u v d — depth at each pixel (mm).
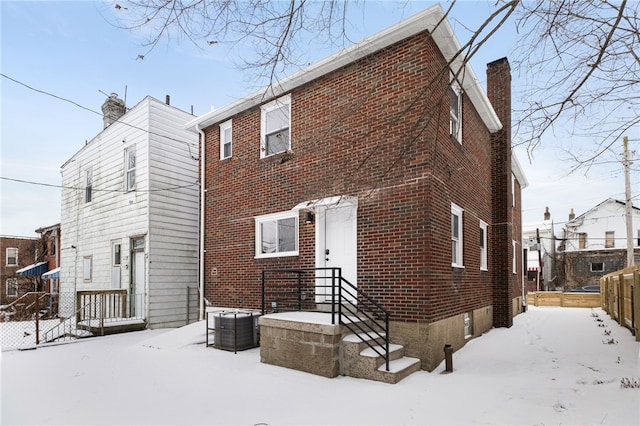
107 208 14750
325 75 9141
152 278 12547
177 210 13555
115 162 14523
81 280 16078
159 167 13125
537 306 21719
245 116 11008
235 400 5430
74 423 4688
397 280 7484
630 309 10438
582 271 33719
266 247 10203
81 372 7055
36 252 28656
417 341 7070
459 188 9172
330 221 8820
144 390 5957
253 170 10625
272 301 9719
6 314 18094
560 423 4227
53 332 11633
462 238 9258
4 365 7656
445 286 7906
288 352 7129
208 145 12078
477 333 10203
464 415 4629
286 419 4688
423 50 7574
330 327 6543
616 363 6918
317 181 9055
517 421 4359
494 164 12656
